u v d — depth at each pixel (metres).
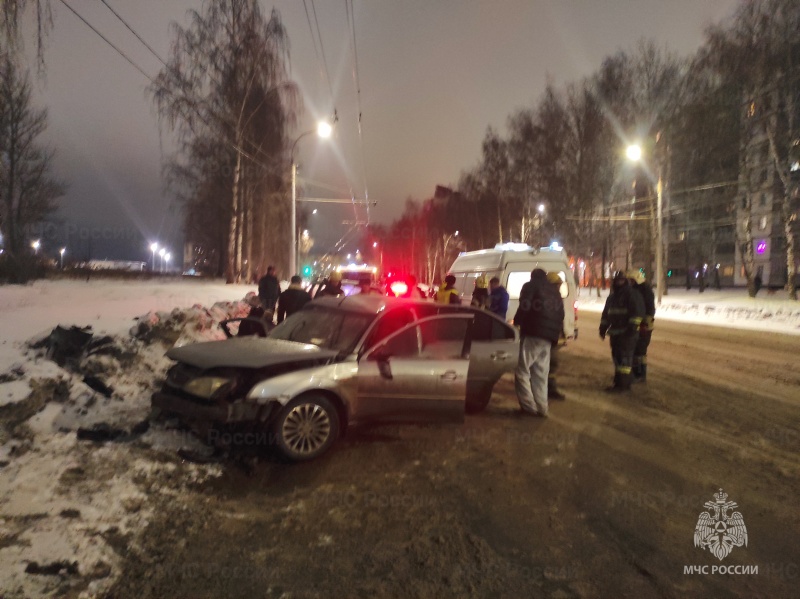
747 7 28.42
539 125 44.06
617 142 38.47
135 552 3.75
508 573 3.74
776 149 29.56
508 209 51.12
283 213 34.34
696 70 31.66
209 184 31.73
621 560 3.95
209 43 28.77
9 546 3.57
